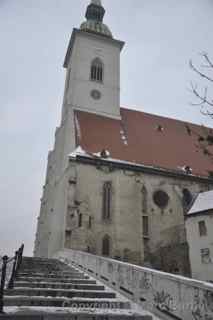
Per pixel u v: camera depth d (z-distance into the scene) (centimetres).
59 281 1198
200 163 3928
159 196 3372
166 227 3222
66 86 4653
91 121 3834
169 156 3834
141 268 996
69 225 2834
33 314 702
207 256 2691
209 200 3017
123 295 1078
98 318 748
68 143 3638
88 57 4438
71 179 3039
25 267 1530
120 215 3100
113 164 3316
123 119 4172
